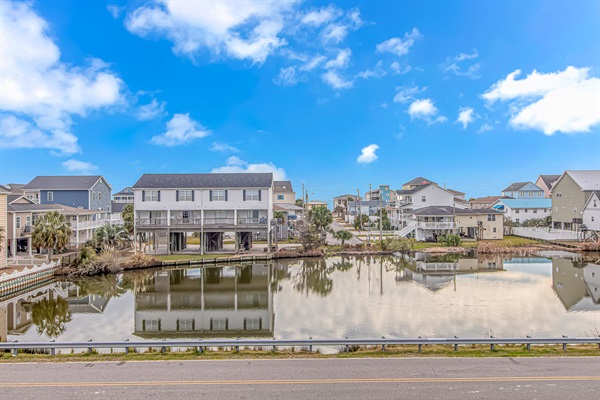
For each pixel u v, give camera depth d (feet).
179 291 95.71
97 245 135.95
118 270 121.39
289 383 35.27
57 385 34.99
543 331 58.34
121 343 43.19
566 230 189.57
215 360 41.29
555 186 205.46
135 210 155.63
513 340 43.68
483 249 161.17
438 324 62.44
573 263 131.85
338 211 380.78
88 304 83.41
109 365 39.91
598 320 64.44
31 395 32.96
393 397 32.32
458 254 158.51
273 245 174.29
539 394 32.71
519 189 279.69
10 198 141.18
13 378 36.55
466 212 195.11
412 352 43.75
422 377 36.45
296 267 130.72
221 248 167.73
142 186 156.87
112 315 73.77
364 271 121.49
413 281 102.89
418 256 153.69
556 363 39.81
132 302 84.89
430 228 188.03
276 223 158.92
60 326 66.08
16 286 95.71
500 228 195.52
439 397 32.30
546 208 235.61
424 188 232.53
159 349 48.88
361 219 240.32
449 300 80.02
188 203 156.97
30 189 184.55
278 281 106.63
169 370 38.50
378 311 71.41
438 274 113.70
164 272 122.21
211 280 109.19
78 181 195.62
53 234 114.93
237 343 43.24
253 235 203.72
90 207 189.78
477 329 59.57
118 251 139.23
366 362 40.57
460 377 36.37
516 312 69.82
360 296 85.05
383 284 99.30
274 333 58.54
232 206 156.46
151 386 34.73
